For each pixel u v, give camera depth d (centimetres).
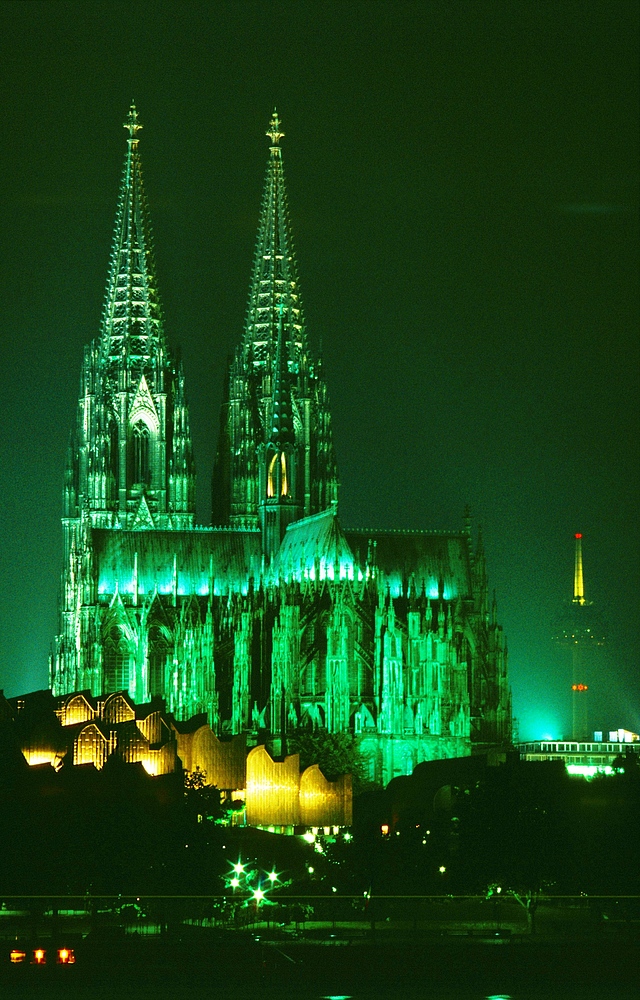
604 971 18212
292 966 18312
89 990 16975
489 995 16962
